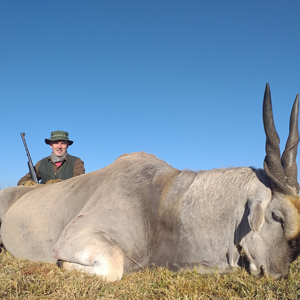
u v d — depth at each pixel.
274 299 1.60
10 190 3.12
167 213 2.19
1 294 1.64
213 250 2.07
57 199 2.71
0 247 3.13
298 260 2.26
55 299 1.59
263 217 1.81
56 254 2.16
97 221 2.19
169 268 2.15
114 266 1.89
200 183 2.22
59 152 3.98
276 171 1.86
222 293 1.69
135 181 2.39
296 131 1.94
